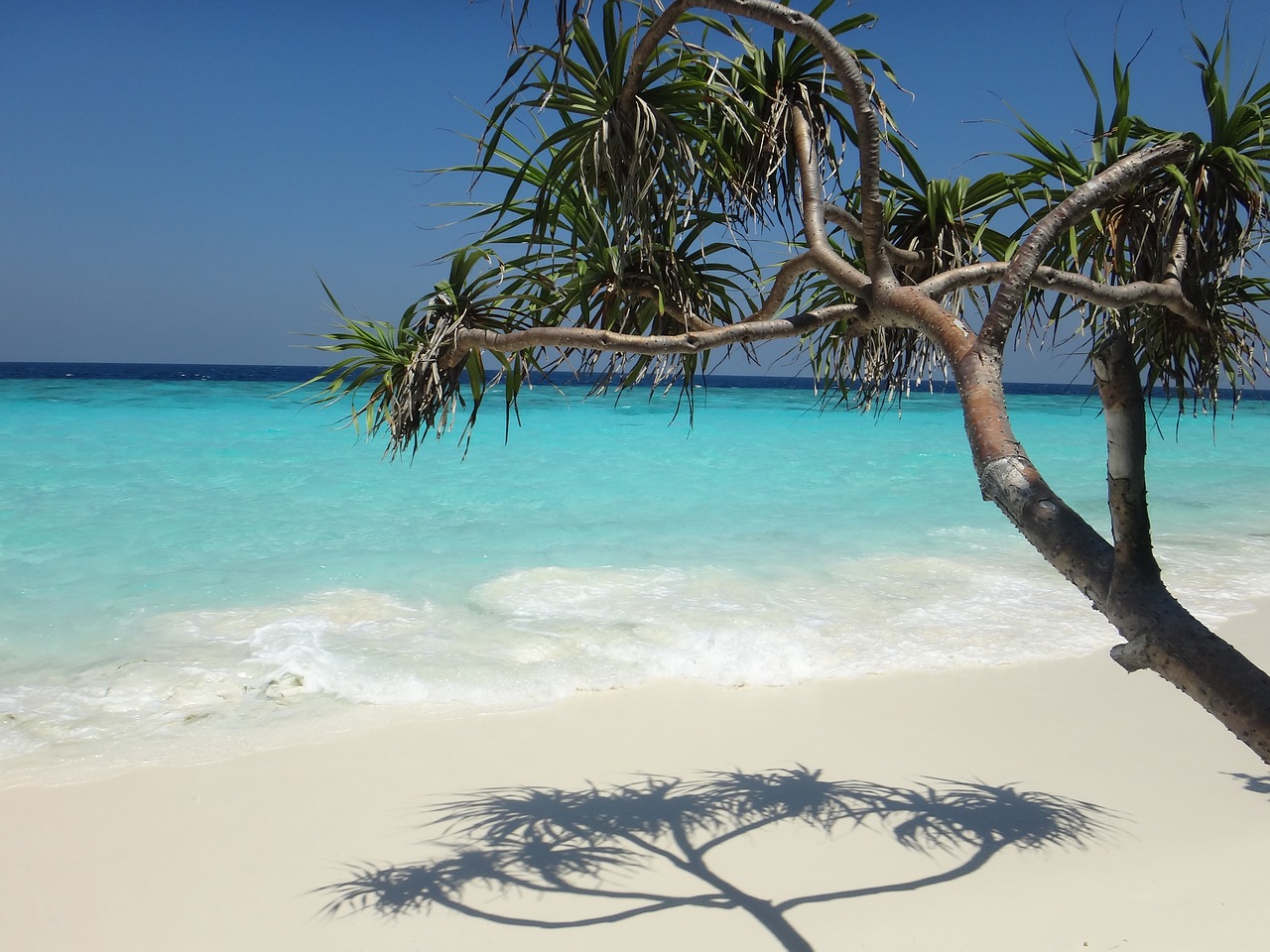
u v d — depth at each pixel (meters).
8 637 8.46
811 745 6.32
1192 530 14.34
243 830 5.20
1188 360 3.63
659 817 5.26
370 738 6.46
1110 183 2.15
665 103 3.27
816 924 4.16
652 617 9.27
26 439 22.48
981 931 4.07
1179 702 7.12
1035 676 7.69
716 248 3.66
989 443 1.79
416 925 4.25
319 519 13.97
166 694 7.20
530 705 7.05
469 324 3.42
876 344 3.72
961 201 3.69
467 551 12.04
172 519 13.71
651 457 21.84
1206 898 4.28
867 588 10.46
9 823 5.27
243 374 102.12
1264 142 3.20
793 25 2.58
